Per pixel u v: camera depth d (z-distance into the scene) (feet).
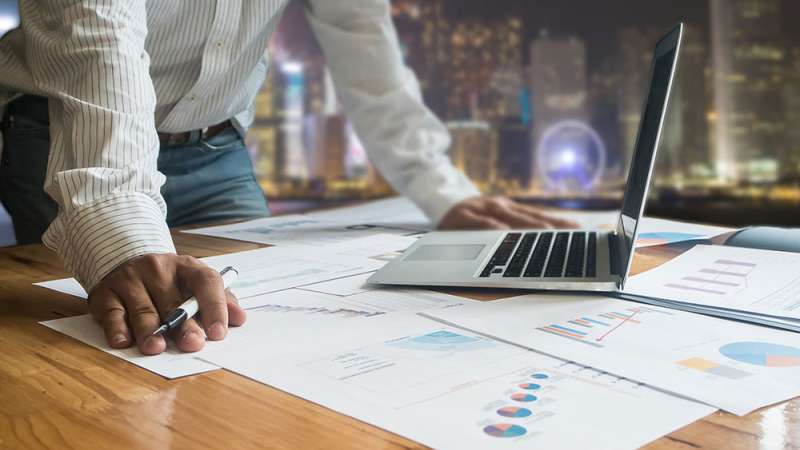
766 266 2.66
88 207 2.31
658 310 2.17
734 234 3.26
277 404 1.52
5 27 8.52
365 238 3.62
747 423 1.37
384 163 4.46
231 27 3.84
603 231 3.49
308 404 1.52
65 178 2.36
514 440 1.32
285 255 3.19
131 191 2.41
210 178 4.42
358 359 1.78
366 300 2.36
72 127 2.53
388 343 1.90
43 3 2.88
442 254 2.99
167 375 1.71
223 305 2.04
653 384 1.57
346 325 2.08
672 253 2.93
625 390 1.54
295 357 1.81
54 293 2.56
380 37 4.44
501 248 3.08
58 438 1.37
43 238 2.47
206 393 1.60
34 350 1.92
